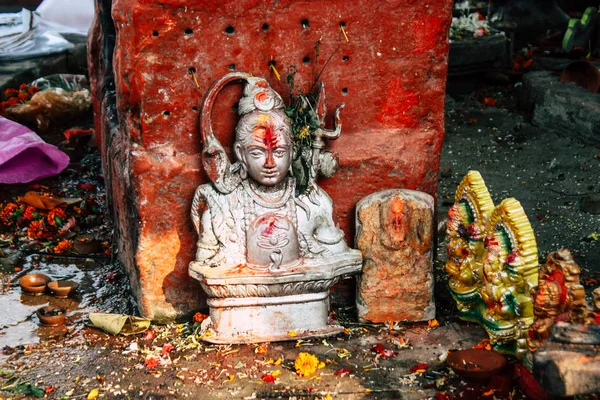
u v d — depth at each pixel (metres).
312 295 4.97
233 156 5.06
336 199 5.23
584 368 3.72
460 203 5.12
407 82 5.10
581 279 5.71
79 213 6.66
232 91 4.95
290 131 4.89
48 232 6.47
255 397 4.49
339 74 5.04
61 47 9.65
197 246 4.94
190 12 4.74
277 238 4.88
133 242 5.16
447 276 5.74
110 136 5.82
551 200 6.93
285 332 4.97
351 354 4.88
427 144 5.22
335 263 4.93
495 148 7.97
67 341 5.06
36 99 8.33
